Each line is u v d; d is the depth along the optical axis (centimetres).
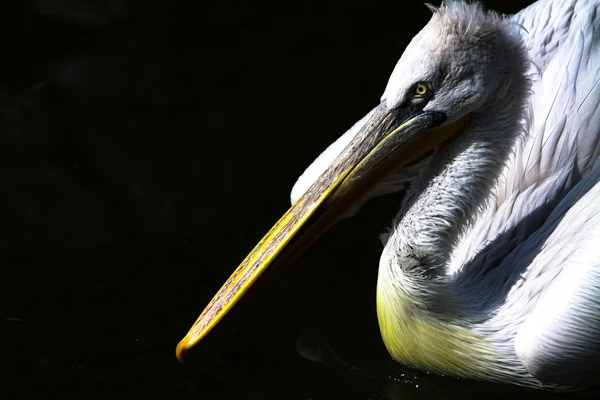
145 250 1259
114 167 1440
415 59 941
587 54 1095
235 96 1627
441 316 979
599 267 926
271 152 1467
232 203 1353
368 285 1189
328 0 1905
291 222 986
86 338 1098
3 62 1706
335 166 985
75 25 1811
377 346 1086
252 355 1072
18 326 1118
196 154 1466
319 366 1054
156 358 1069
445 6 951
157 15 1852
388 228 1054
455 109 945
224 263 1227
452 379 1020
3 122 1546
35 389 1020
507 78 944
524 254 995
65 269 1222
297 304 1158
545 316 934
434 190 961
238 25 1838
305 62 1717
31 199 1369
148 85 1656
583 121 1056
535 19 1191
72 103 1603
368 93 1616
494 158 956
